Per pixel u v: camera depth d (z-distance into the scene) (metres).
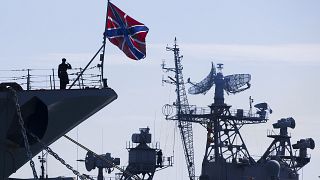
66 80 126.62
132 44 129.12
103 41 128.75
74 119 129.00
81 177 122.06
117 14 129.12
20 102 124.12
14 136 127.62
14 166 130.38
